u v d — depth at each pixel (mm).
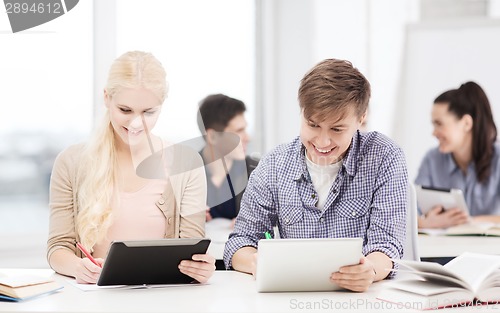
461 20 4141
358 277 1711
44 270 2127
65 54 3340
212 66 4051
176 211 2170
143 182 2184
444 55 4164
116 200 2158
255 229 2141
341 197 2078
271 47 4340
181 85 3885
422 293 1559
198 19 3957
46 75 3289
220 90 4117
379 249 1936
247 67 4266
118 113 1915
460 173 3666
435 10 4648
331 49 4152
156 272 1793
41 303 1602
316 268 1710
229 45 4168
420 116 4184
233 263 2080
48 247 2135
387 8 4211
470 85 3596
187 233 2129
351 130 1898
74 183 2172
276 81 4395
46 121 3299
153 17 3732
